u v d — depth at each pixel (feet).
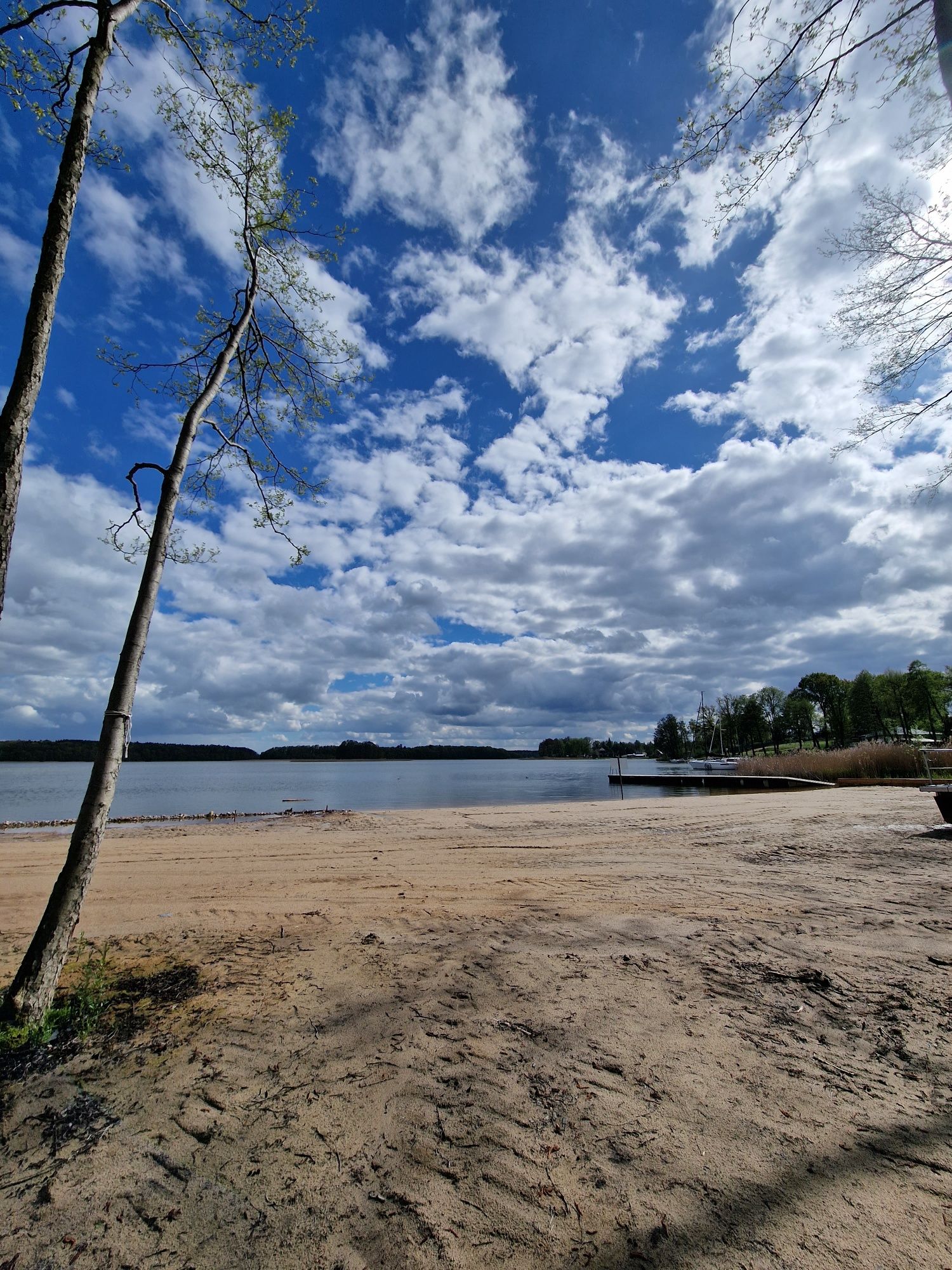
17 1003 10.77
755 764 131.23
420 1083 9.30
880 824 39.50
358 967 14.40
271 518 21.11
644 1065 9.75
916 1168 7.23
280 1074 9.59
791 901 20.42
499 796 107.96
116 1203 6.93
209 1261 6.14
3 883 27.96
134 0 13.12
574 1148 7.72
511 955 15.16
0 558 10.10
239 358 20.01
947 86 14.61
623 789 122.21
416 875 27.58
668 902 20.81
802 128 17.85
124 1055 10.21
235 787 146.30
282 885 25.73
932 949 14.99
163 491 14.17
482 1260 6.04
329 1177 7.29
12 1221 6.67
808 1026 11.03
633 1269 5.85
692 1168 7.31
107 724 12.35
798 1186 6.95
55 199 11.45
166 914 20.31
